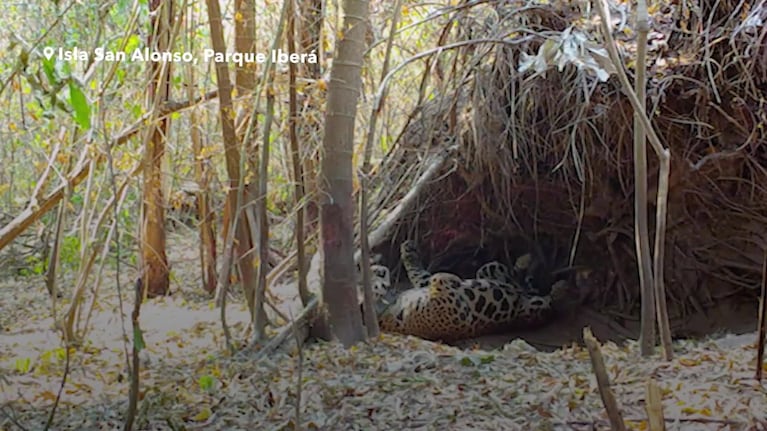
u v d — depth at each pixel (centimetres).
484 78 498
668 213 481
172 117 466
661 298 347
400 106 579
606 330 510
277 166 553
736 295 476
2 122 579
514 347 386
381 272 537
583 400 281
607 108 452
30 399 313
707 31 418
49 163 444
